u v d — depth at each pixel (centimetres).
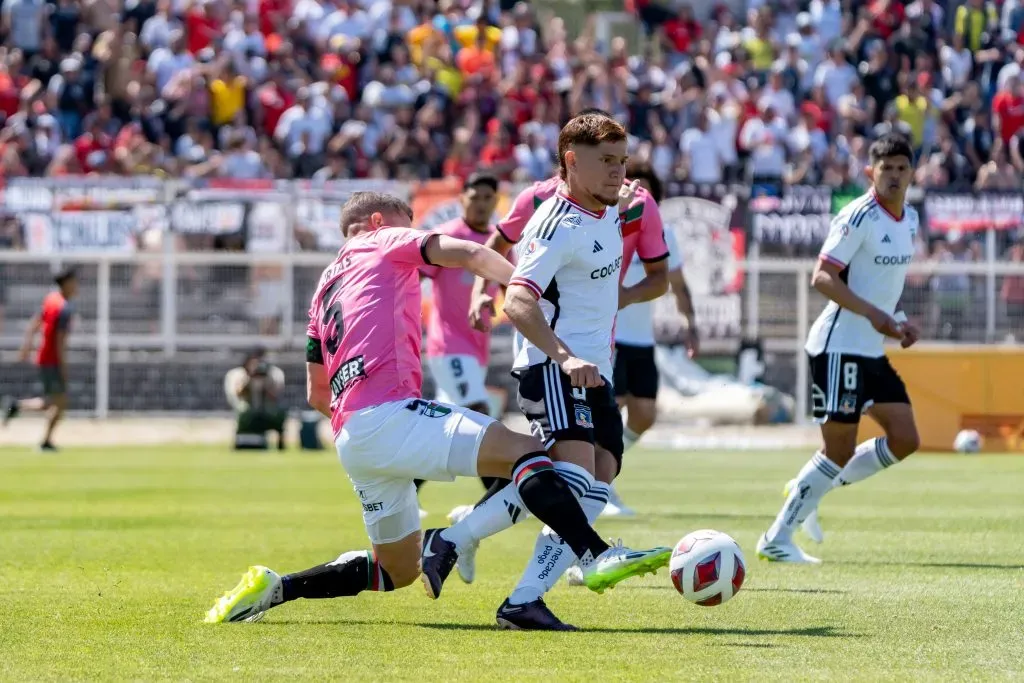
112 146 9212
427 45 9994
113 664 1867
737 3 11775
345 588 2228
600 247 2136
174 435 7744
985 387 7181
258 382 7319
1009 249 7756
